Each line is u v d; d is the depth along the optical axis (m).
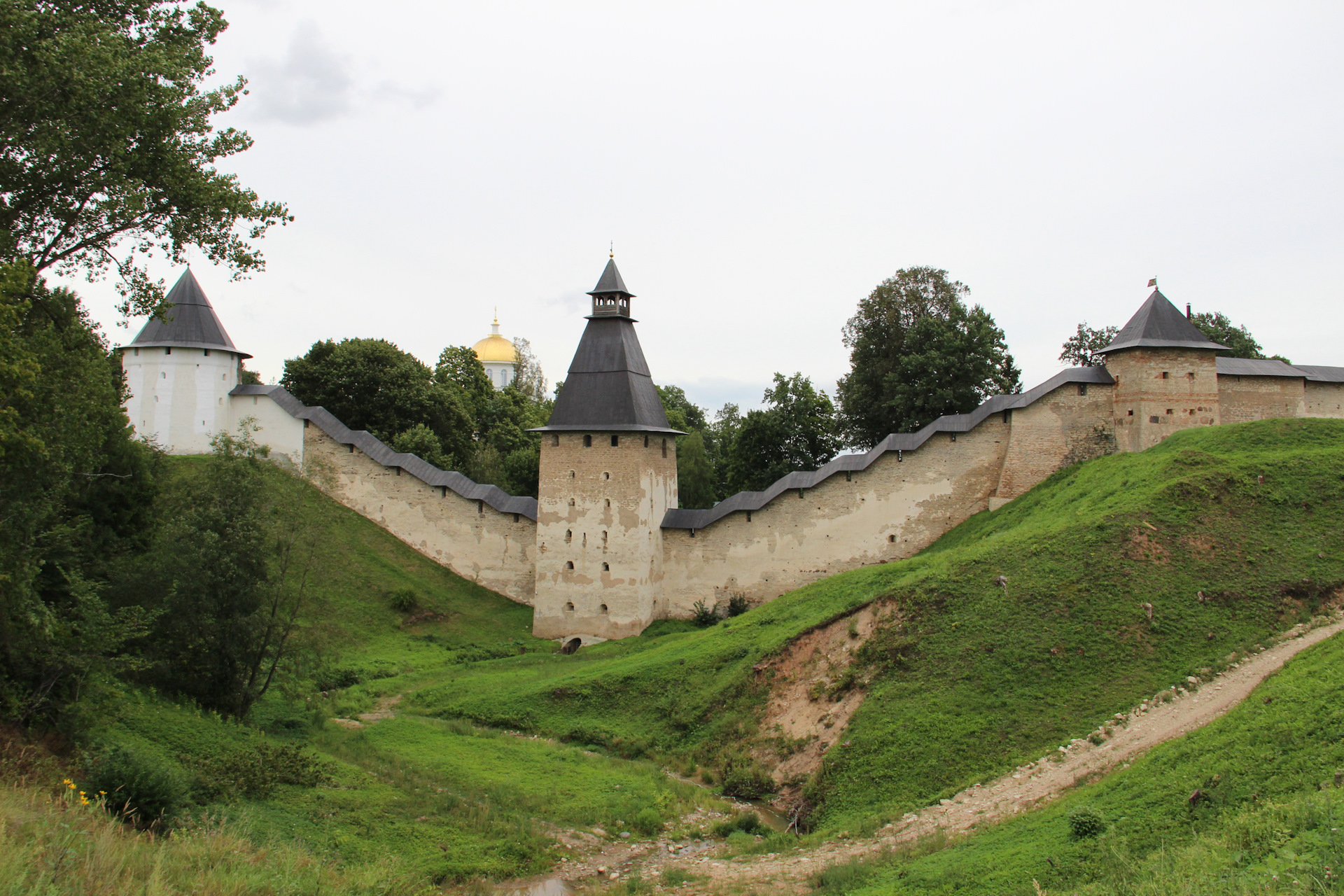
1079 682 21.78
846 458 38.97
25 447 14.86
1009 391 54.16
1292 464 27.78
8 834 11.13
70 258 20.44
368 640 36.31
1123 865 12.02
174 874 11.95
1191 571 24.47
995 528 34.56
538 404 93.56
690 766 24.41
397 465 44.09
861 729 22.22
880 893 13.79
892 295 51.00
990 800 18.36
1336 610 22.81
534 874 17.33
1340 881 9.34
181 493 25.06
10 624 16.08
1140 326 36.25
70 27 18.94
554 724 27.36
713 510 39.97
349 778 20.34
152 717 19.89
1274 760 13.35
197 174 20.62
